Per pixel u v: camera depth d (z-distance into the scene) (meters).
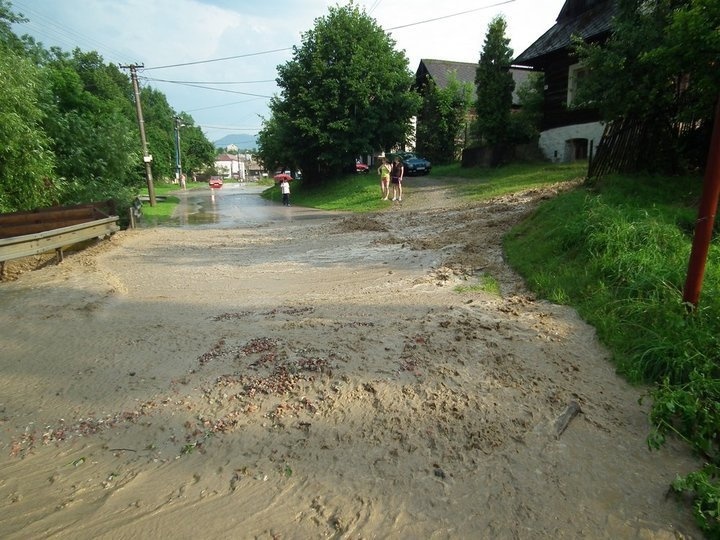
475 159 27.94
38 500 2.85
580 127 21.20
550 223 8.59
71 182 16.95
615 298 5.51
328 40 27.58
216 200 34.44
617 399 3.86
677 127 9.66
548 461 3.11
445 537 2.53
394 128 28.88
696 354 3.95
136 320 5.95
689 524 2.63
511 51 24.88
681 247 6.11
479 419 3.52
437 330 5.14
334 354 4.53
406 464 3.07
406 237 11.61
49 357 4.85
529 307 5.93
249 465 3.10
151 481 2.99
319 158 28.73
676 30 7.17
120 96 48.00
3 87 11.53
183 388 4.07
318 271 8.65
